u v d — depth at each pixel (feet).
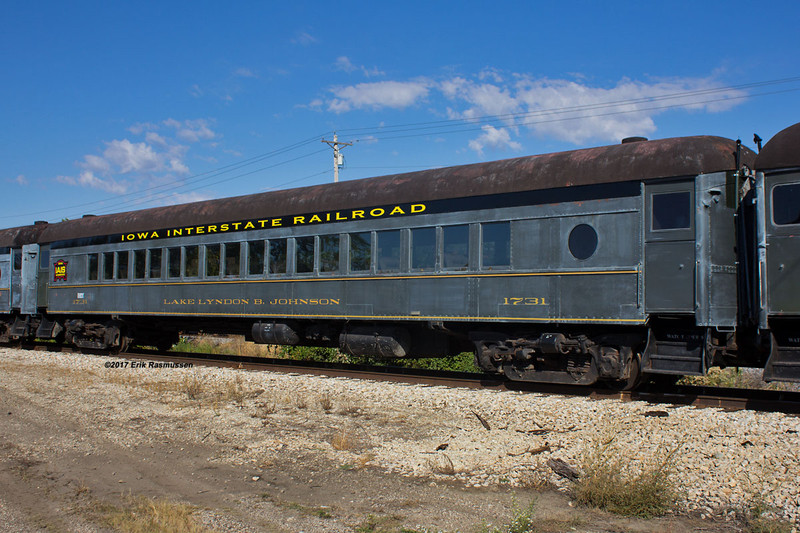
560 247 33.68
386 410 31.78
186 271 51.88
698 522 17.61
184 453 24.94
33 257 67.51
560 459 22.47
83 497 20.20
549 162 34.63
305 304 44.27
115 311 57.26
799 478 19.69
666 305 30.68
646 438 24.43
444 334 42.60
